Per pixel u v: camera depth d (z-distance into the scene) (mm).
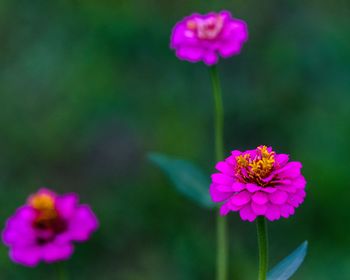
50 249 4148
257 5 8617
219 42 4547
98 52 7957
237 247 6258
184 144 7262
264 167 2904
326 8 8539
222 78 7980
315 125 7164
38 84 8023
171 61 8000
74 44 8133
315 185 6469
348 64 7723
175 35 4672
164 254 6492
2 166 7484
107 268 6465
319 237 6238
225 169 3027
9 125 7766
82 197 7203
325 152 6762
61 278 4238
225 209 2920
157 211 6789
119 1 8281
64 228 4297
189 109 7691
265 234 3072
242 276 5918
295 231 6371
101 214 6859
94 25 8102
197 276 5918
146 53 7980
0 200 7020
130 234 6707
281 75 7840
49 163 7562
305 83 7758
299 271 5883
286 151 7203
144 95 7805
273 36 8305
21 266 6238
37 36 8453
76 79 7871
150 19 8109
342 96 7445
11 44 8492
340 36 7969
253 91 7812
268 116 7559
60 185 7387
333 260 5836
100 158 7539
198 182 4754
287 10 8555
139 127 7594
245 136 7512
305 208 6434
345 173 6441
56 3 8555
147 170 7285
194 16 4738
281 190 2861
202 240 6285
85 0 8367
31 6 8703
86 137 7668
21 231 4230
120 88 7805
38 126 7742
